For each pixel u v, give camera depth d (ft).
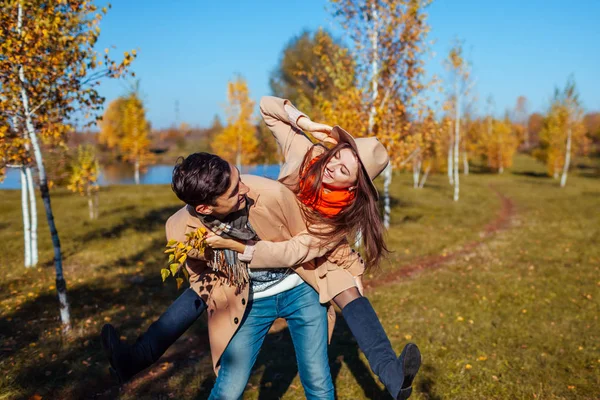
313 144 9.19
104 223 52.49
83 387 14.66
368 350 7.66
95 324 20.30
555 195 92.43
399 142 40.06
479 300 25.14
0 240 41.55
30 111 20.33
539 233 49.08
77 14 20.65
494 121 187.52
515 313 23.08
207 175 7.11
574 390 15.26
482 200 82.48
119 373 7.78
